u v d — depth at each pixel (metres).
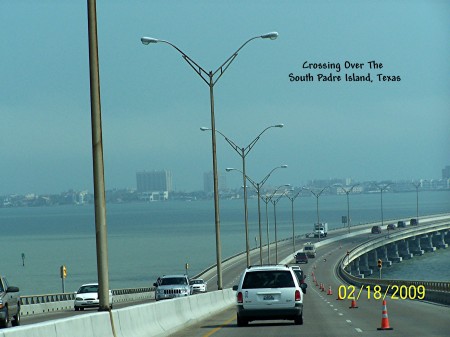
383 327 49.41
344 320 60.19
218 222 91.50
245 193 136.50
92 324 34.88
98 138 38.84
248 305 53.88
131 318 42.78
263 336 46.50
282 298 53.88
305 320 61.03
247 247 136.25
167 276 107.25
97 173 38.88
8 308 53.25
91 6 38.72
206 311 72.31
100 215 39.00
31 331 26.91
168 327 51.47
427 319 59.25
